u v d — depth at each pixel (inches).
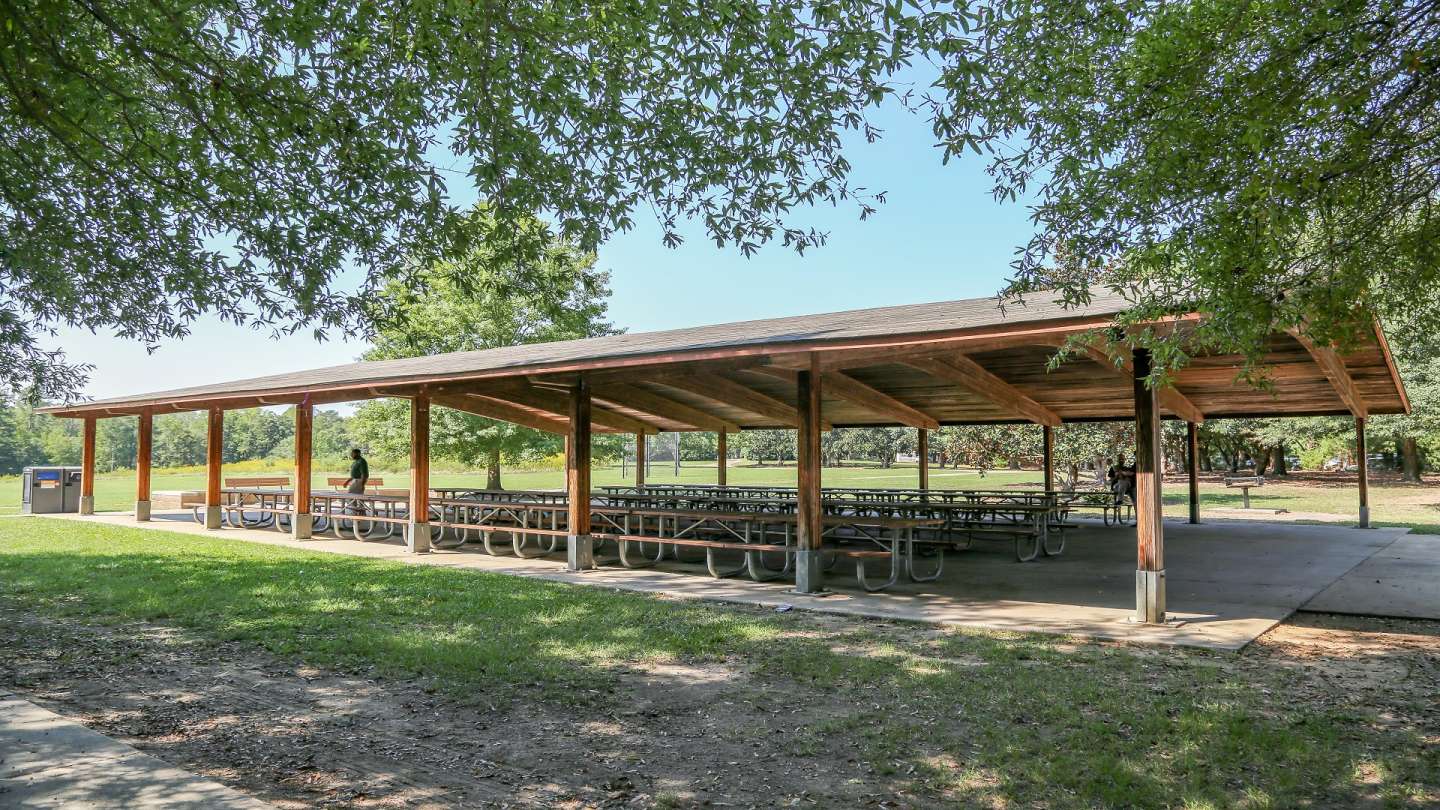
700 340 396.2
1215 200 140.8
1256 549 486.6
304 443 557.6
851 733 169.2
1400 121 137.5
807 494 335.9
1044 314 251.8
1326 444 1053.2
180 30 183.3
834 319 418.0
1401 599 317.1
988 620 279.4
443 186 237.9
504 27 194.2
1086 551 486.6
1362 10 126.2
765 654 233.6
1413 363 858.1
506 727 175.3
